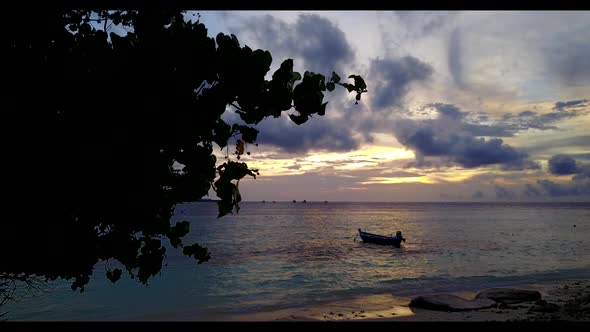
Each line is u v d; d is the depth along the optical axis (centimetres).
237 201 207
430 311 1675
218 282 2780
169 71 182
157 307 2069
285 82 198
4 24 179
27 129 173
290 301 2159
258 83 189
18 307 1953
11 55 180
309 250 4756
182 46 178
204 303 2159
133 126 180
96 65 186
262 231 8019
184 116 183
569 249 4612
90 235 197
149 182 187
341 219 13462
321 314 1752
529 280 2609
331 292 2384
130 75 176
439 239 5947
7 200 179
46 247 189
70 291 2339
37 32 185
